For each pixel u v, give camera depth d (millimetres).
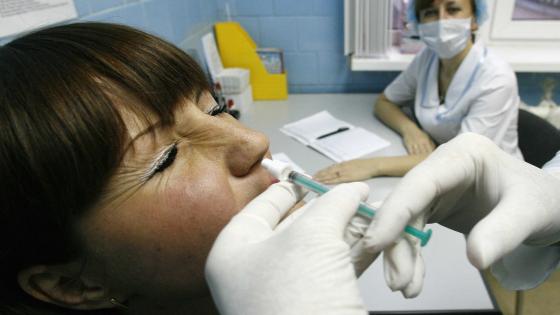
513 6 1637
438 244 868
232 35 1683
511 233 375
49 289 472
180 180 431
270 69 1760
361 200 418
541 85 1707
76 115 378
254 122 1579
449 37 1253
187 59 506
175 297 511
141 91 425
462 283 768
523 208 404
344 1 1639
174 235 429
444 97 1429
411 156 1198
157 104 430
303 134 1423
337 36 1784
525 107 1631
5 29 669
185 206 426
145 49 462
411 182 409
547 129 1135
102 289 488
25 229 405
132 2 1076
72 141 374
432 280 779
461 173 441
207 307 589
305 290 325
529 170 465
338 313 313
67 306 494
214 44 1676
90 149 381
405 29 1684
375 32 1646
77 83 395
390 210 382
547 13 1622
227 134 458
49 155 370
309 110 1678
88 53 428
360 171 1162
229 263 374
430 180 413
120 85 420
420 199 396
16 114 368
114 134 393
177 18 1381
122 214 413
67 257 442
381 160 1188
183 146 450
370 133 1429
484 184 467
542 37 1671
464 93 1296
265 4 1766
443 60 1370
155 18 1216
